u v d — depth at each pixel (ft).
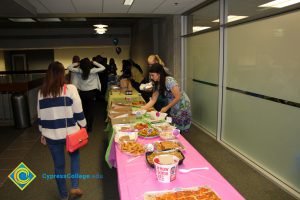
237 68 11.53
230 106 12.41
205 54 15.01
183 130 10.23
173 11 17.15
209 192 4.23
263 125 9.86
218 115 13.43
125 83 17.61
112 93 15.97
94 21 32.04
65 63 41.60
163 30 21.22
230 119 12.51
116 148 6.68
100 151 12.98
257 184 9.23
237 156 11.55
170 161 4.92
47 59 42.16
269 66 9.27
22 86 17.51
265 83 9.55
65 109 7.23
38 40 38.63
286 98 8.52
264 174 9.74
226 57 12.48
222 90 13.03
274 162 9.36
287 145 8.64
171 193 4.22
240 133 11.64
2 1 11.80
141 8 15.85
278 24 8.68
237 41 11.41
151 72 9.77
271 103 9.29
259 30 9.74
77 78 15.52
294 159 8.38
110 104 12.90
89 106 15.96
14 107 16.96
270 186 9.06
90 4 14.35
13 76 20.81
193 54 17.02
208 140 14.01
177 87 9.46
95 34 39.65
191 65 17.49
